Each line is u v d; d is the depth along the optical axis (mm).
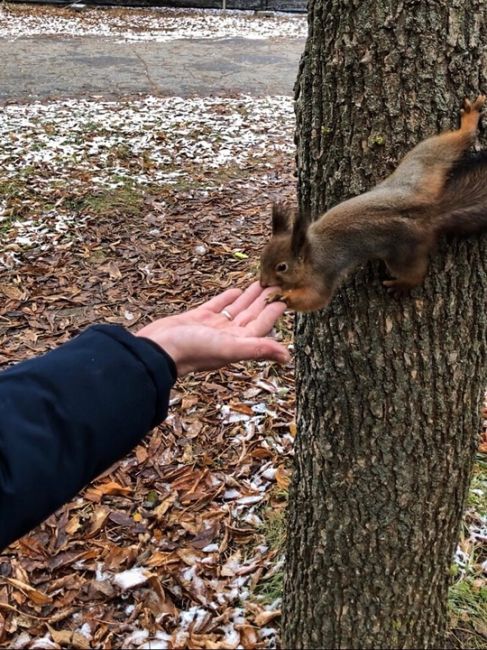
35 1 4621
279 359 451
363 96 540
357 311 582
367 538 644
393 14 514
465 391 604
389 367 585
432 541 648
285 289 570
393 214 532
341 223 551
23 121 2420
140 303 1475
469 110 526
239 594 839
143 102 2729
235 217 1829
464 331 581
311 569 688
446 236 543
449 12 510
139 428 376
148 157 2170
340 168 570
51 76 3068
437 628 696
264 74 3254
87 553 903
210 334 425
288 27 4395
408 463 612
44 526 940
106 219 1799
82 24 4211
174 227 1771
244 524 939
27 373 367
